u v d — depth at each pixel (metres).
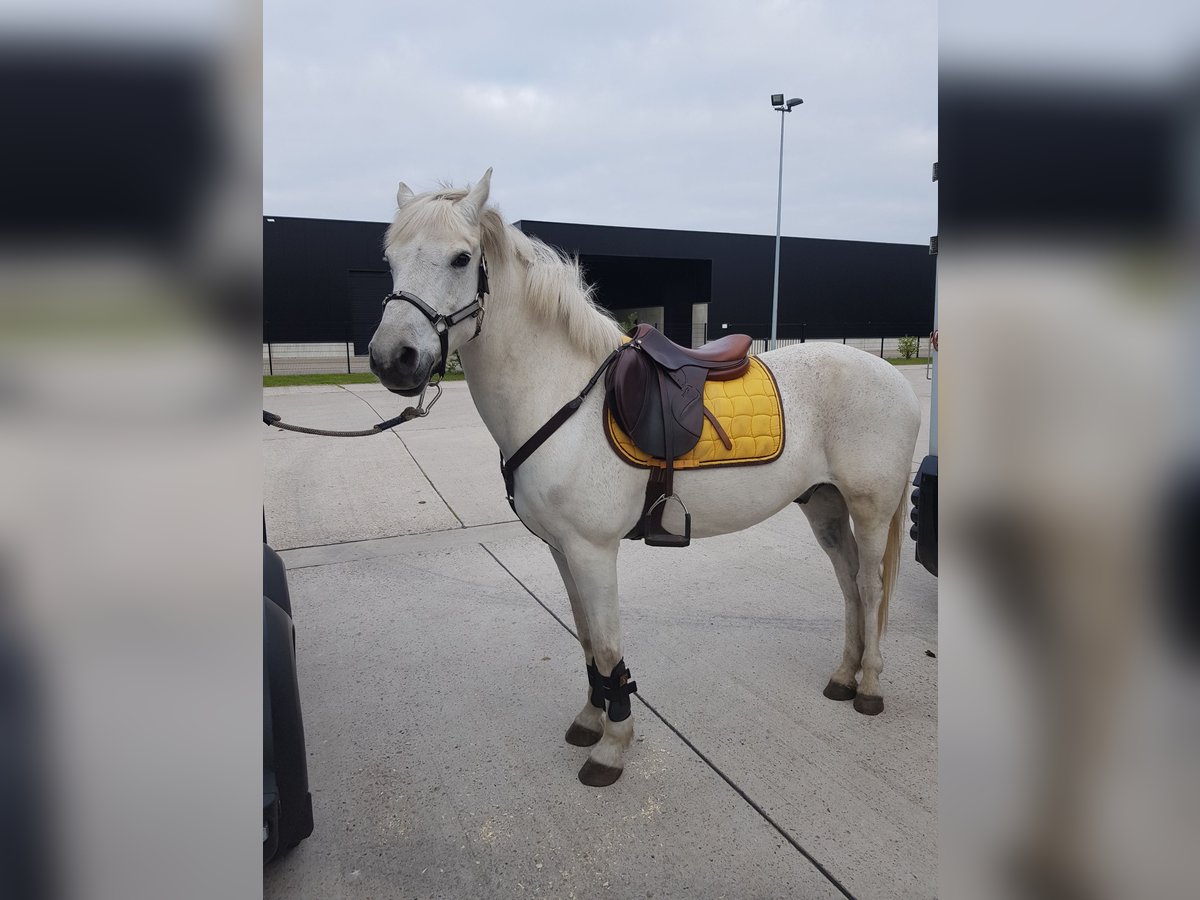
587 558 2.06
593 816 2.00
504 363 2.01
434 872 1.81
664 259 24.16
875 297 27.28
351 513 5.02
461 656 2.97
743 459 2.15
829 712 2.51
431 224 1.79
